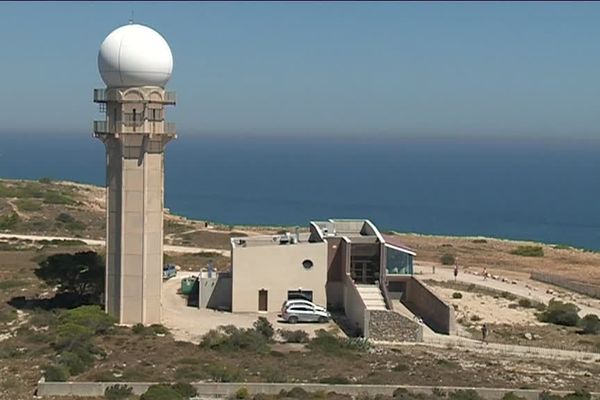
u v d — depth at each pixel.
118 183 58.19
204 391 40.19
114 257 58.78
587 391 43.09
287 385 40.88
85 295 65.31
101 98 58.19
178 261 89.00
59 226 113.56
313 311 62.47
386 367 47.28
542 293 78.06
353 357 49.81
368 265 66.81
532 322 65.50
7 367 44.81
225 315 64.19
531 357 53.38
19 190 139.50
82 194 147.75
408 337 56.91
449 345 56.00
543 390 42.06
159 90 57.97
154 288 59.06
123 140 57.44
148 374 43.28
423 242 116.69
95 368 44.75
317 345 52.75
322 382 42.28
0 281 72.25
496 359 51.84
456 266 88.94
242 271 65.56
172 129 58.34
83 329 52.78
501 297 74.81
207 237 111.56
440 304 61.38
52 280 65.31
